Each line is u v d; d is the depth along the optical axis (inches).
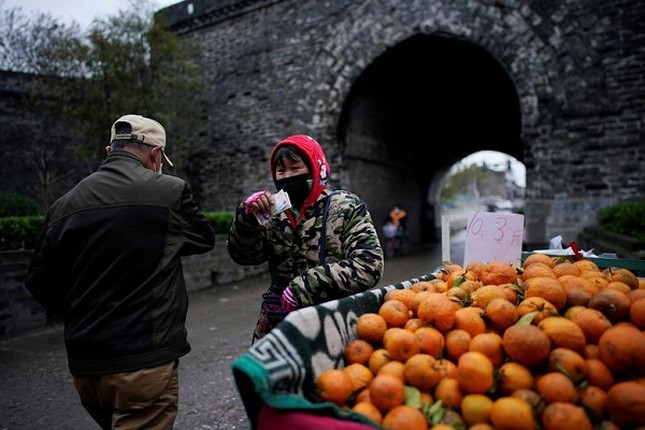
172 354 67.6
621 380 48.4
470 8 352.2
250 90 463.2
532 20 328.2
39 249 69.4
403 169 613.3
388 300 65.1
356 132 459.2
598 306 55.9
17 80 429.7
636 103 294.8
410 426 44.5
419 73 490.0
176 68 401.7
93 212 66.2
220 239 330.0
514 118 626.8
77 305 65.8
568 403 44.8
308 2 430.0
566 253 102.7
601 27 305.9
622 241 214.4
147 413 66.5
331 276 67.4
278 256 77.3
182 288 73.1
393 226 502.3
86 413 126.5
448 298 60.5
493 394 48.4
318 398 49.8
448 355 55.1
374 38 397.4
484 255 94.8
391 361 53.9
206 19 485.4
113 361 63.3
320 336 54.5
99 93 332.8
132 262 65.7
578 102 312.5
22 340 195.0
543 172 323.3
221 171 482.3
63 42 330.0
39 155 435.2
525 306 56.9
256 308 248.7
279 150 76.0
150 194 69.1
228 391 138.8
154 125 77.3
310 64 429.4
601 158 304.8
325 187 76.6
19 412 127.0
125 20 338.6
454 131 681.0
